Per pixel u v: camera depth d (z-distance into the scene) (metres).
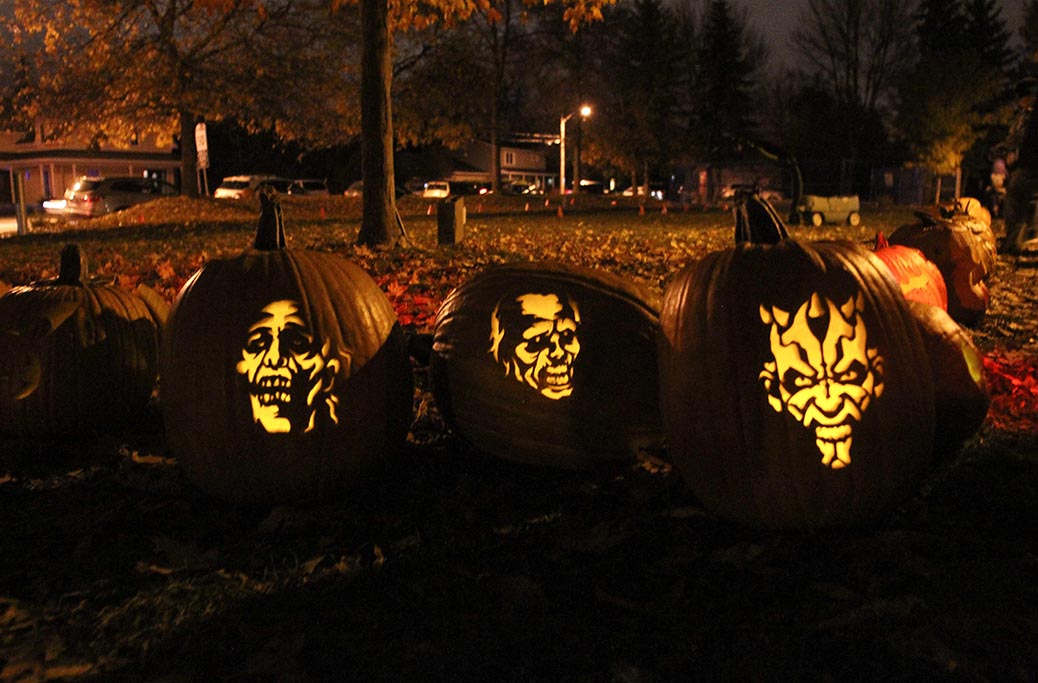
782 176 54.47
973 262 8.33
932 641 3.07
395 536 4.03
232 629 3.27
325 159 61.59
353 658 3.08
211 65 29.84
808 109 67.50
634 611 3.35
